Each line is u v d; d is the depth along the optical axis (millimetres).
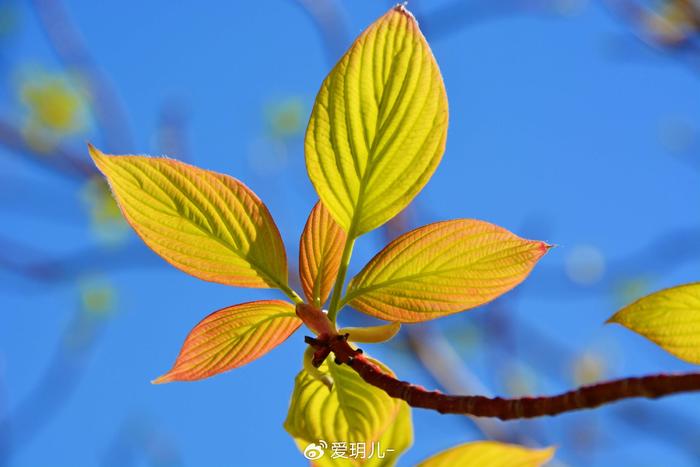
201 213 582
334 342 575
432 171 576
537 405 524
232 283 585
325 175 577
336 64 569
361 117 572
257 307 581
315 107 572
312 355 577
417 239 578
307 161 575
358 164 576
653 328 553
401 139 574
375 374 565
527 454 552
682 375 508
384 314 582
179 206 581
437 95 572
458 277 578
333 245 586
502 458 552
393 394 558
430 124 573
